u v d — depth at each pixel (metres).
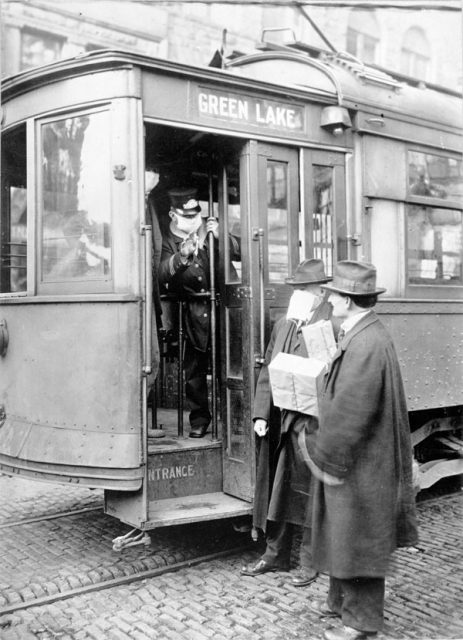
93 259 3.79
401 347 4.77
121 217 3.66
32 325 3.93
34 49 9.72
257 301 4.05
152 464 4.01
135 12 10.47
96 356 3.68
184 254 4.23
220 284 4.31
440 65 13.01
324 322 3.67
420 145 5.04
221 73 3.91
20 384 3.98
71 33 9.94
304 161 4.34
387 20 12.63
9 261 4.90
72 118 3.84
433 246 5.16
